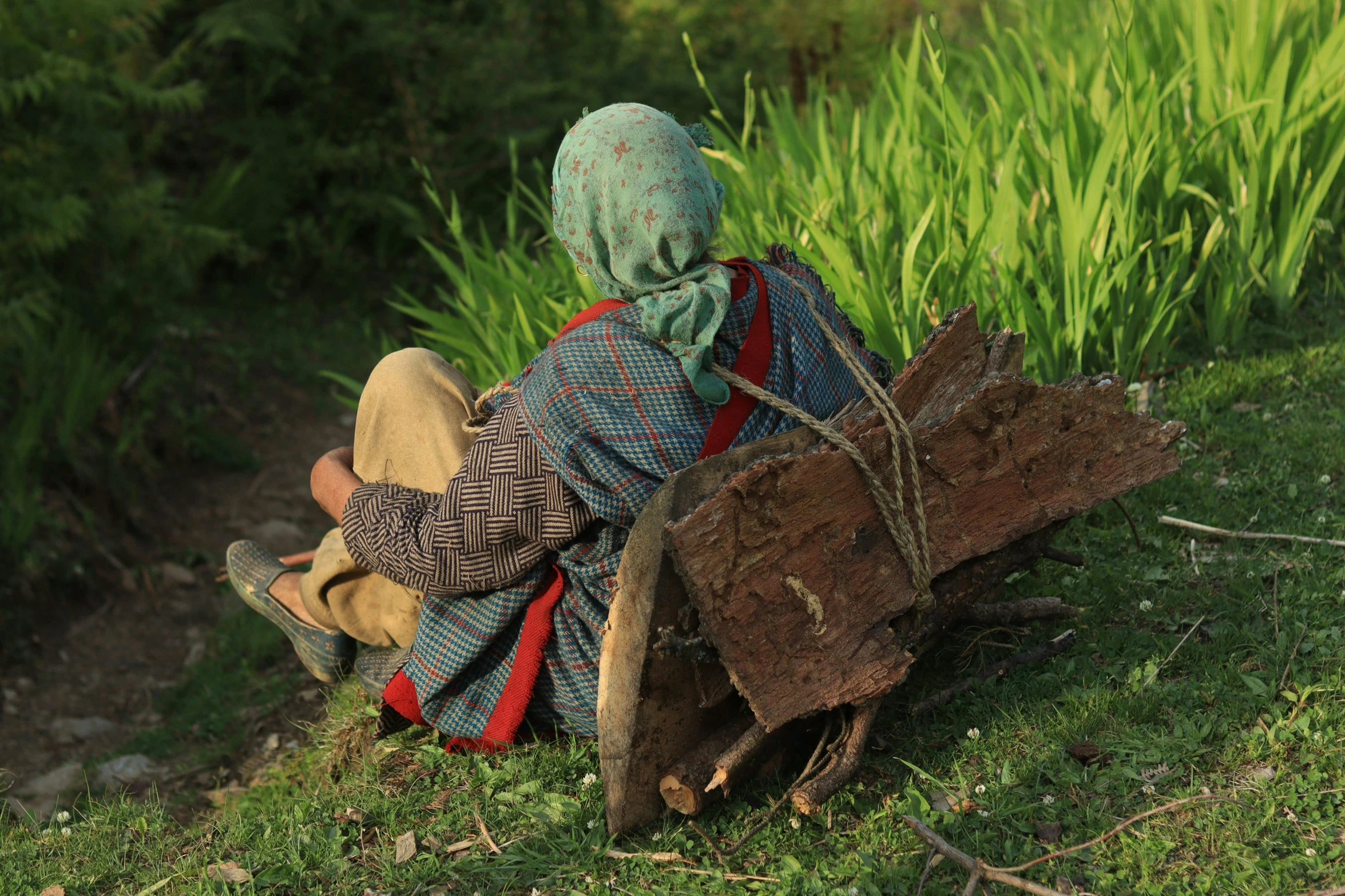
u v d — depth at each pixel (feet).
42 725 13.84
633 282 6.89
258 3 25.61
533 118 28.73
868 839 6.80
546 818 7.43
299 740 11.92
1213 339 13.08
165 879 7.57
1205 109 14.76
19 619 15.56
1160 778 6.92
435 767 8.30
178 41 26.84
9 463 16.20
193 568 17.98
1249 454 10.95
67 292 19.34
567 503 6.76
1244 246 13.32
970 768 7.34
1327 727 7.08
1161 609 8.79
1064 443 7.77
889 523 6.92
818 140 17.28
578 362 6.66
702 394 6.56
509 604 7.35
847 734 7.11
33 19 17.31
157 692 14.70
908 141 15.11
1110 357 12.63
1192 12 16.16
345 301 27.40
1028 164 13.71
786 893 6.41
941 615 7.50
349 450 8.90
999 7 25.12
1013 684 8.02
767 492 6.37
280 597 9.52
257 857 7.54
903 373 7.51
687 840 6.98
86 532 17.49
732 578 6.33
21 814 11.43
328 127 27.96
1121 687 7.86
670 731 6.89
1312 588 8.55
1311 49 14.47
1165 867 6.31
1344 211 14.83
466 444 8.15
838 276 11.52
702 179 6.83
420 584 7.22
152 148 23.93
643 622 6.42
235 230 25.20
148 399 20.08
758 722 6.72
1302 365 12.57
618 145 6.66
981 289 12.23
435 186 27.73
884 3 27.84
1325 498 10.00
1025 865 6.27
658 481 6.55
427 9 28.66
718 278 6.62
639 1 32.32
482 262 15.25
